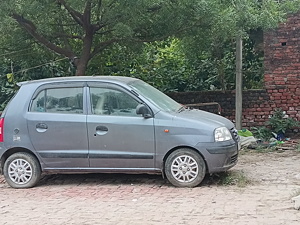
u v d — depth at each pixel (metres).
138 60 11.01
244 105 10.41
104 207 5.47
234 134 6.56
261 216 4.88
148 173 6.39
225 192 5.93
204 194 5.87
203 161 6.18
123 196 5.94
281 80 10.19
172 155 6.22
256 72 10.71
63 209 5.47
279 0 9.25
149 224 4.76
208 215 4.99
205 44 8.98
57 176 7.26
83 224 4.87
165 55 11.67
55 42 9.39
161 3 7.66
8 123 6.59
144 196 5.89
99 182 6.79
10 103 6.68
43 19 8.05
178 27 8.19
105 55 10.33
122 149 6.30
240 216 4.91
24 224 4.96
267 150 8.84
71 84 6.57
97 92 6.49
